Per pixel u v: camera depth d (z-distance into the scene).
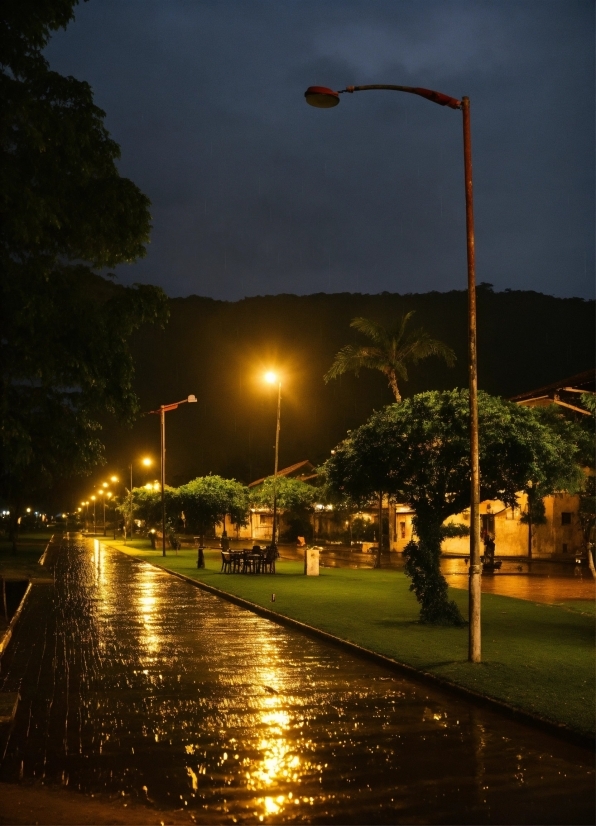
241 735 8.65
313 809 6.45
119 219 10.77
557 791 6.84
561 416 26.84
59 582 29.53
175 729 8.91
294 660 13.14
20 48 9.89
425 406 15.98
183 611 20.30
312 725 9.05
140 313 11.16
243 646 14.61
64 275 10.72
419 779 7.16
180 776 7.29
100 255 10.85
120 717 9.47
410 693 10.67
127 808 6.48
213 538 86.38
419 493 16.38
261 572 32.66
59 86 10.35
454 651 13.10
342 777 7.23
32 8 9.66
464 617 17.67
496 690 10.19
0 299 9.74
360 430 16.58
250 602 21.05
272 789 6.92
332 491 17.58
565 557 43.66
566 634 15.09
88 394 10.75
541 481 15.43
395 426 15.96
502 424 15.41
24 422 10.36
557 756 7.84
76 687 11.16
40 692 10.86
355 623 16.66
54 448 10.85
